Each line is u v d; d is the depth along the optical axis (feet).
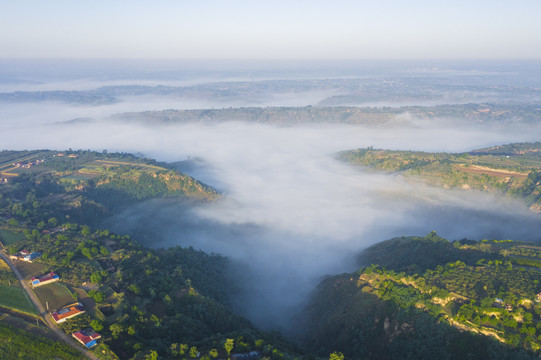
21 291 483.10
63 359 371.97
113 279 520.42
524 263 561.84
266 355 401.49
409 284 535.60
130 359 375.25
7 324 416.05
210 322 486.38
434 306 471.21
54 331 411.13
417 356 444.96
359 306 536.83
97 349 384.27
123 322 425.69
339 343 509.76
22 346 384.06
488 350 412.36
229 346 400.47
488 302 453.99
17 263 558.15
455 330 443.32
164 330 437.17
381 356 470.80
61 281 506.48
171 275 570.87
